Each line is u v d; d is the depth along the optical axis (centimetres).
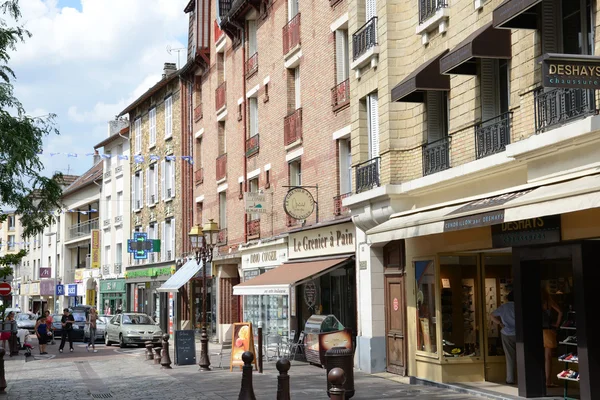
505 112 1283
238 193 3009
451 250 1471
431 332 1536
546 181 1134
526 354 1256
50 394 1593
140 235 4375
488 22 1325
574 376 1162
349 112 2042
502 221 1074
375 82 1769
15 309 5734
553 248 1182
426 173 1552
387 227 1452
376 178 1714
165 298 4116
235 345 2003
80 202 5991
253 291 2117
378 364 1802
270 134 2647
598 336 1111
